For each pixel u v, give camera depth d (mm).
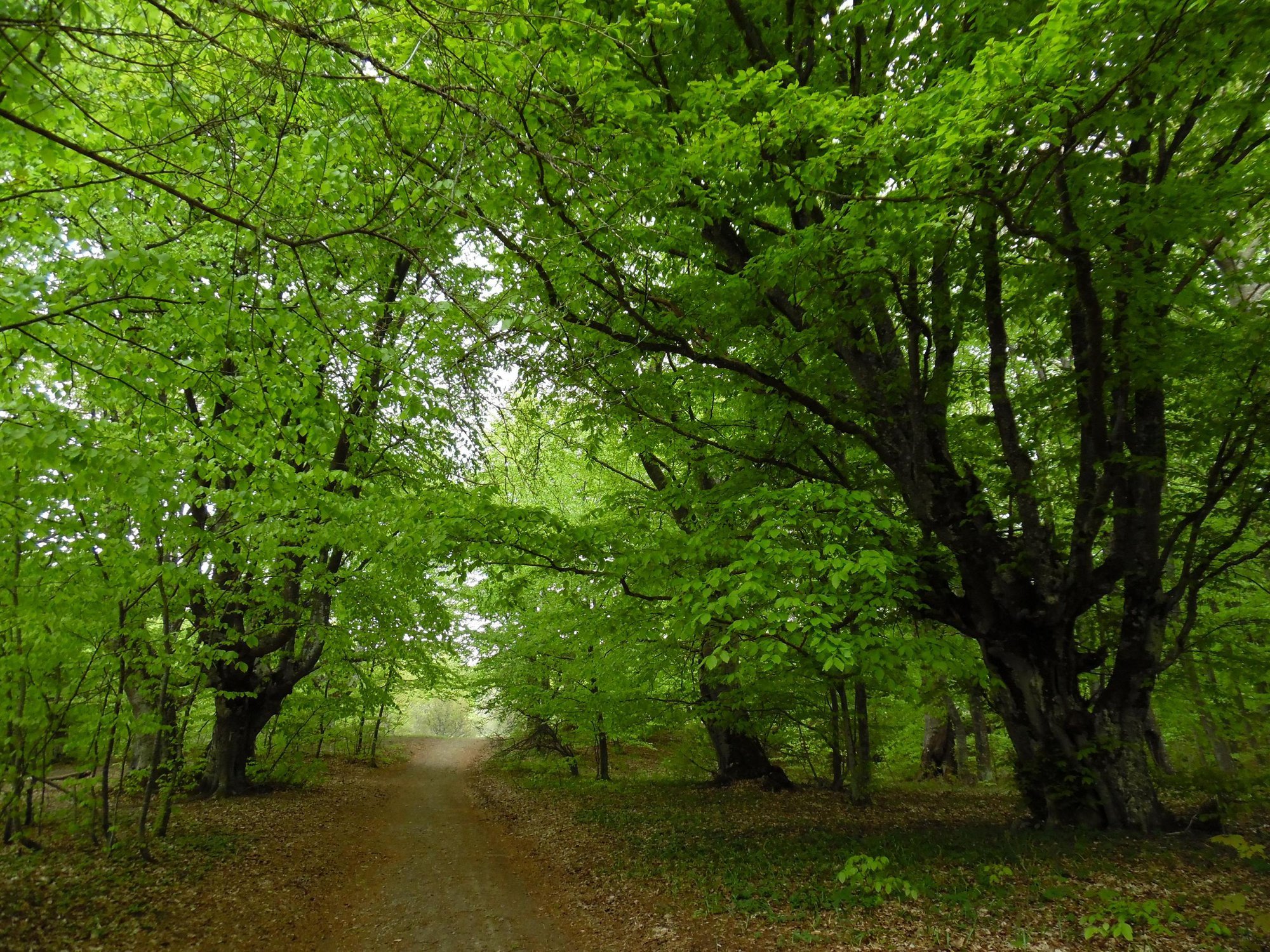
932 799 13508
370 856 10148
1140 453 8570
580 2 5301
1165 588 12195
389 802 15828
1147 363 7059
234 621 12852
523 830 12219
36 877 7582
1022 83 4988
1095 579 8469
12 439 4293
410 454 12812
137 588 7746
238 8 3254
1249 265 7297
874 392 8773
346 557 14609
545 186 6168
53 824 9680
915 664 7293
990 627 8992
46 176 5359
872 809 12133
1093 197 6570
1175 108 6047
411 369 6160
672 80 8523
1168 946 5184
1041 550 8859
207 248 7043
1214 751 13477
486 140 5273
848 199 6484
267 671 14453
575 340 8125
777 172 7586
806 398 8453
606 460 15555
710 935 6316
